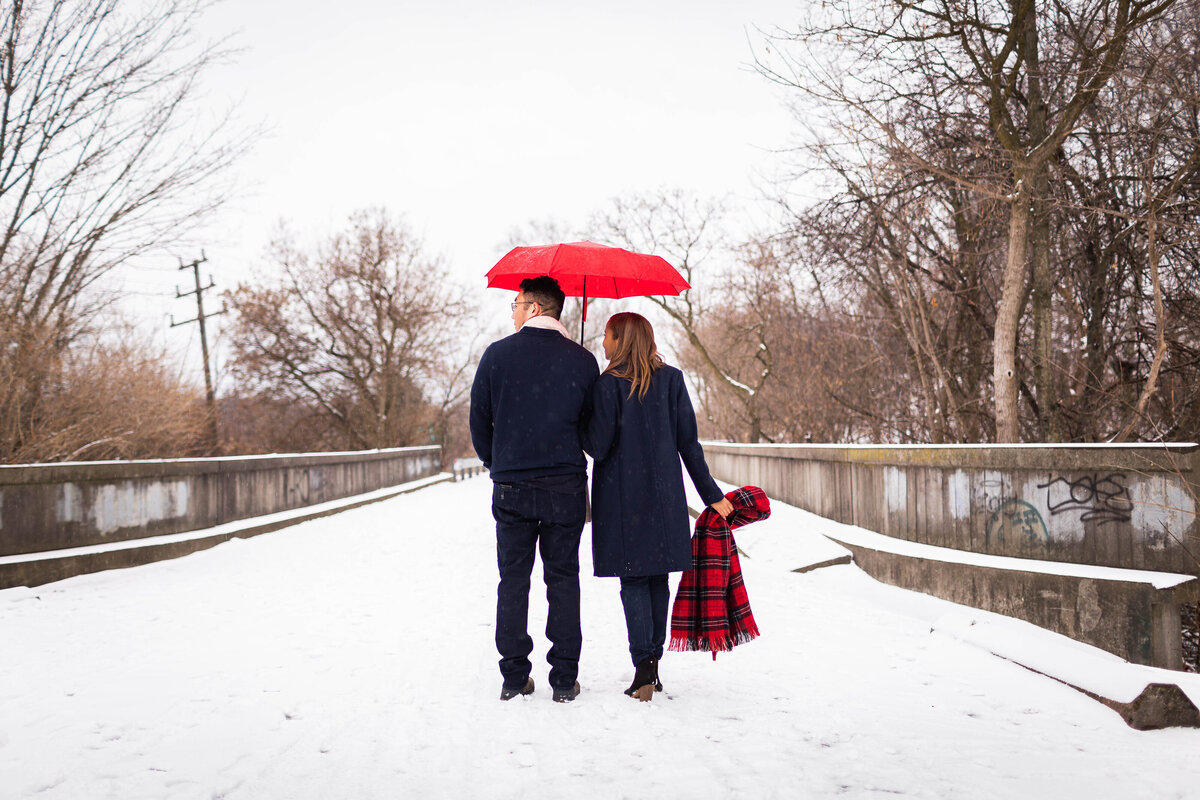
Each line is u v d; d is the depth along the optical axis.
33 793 2.56
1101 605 5.11
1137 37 8.52
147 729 3.21
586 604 6.10
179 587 6.79
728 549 3.76
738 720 3.31
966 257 11.30
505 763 2.81
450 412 38.50
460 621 5.41
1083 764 2.85
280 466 12.60
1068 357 11.30
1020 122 10.13
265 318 30.55
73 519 7.57
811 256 11.70
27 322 10.48
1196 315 9.54
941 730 3.22
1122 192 10.05
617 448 3.63
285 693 3.71
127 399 13.40
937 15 8.62
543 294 3.84
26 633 5.00
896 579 6.80
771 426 21.69
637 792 2.55
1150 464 5.16
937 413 12.09
